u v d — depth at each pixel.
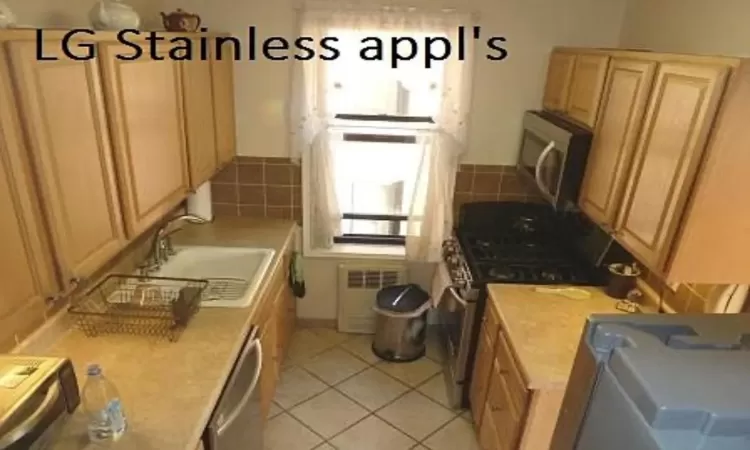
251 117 3.14
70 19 2.06
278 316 2.84
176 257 2.69
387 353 3.35
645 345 0.97
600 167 2.20
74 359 1.78
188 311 2.03
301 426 2.80
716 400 0.80
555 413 1.91
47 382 1.27
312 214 3.35
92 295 2.13
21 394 1.20
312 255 3.45
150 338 1.92
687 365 0.90
